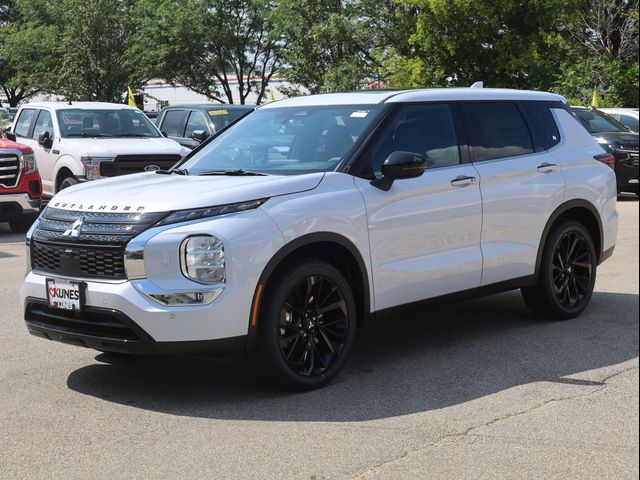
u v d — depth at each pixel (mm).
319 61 33344
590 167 7492
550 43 24906
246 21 43219
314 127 6207
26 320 5613
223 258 5004
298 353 5434
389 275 5859
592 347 6461
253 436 4645
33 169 13352
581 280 7477
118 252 5055
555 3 24391
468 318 7477
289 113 6523
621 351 6340
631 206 17000
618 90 28688
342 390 5445
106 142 13859
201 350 5023
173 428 4785
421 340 6730
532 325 7176
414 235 6004
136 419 4941
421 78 25453
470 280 6430
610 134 18047
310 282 5387
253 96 49000
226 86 44406
